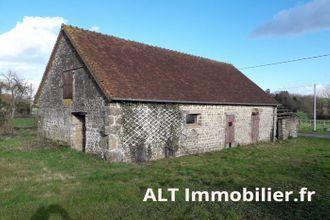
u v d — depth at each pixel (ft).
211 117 58.08
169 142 49.80
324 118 185.78
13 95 140.77
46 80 61.26
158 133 48.24
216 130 59.36
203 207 24.59
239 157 49.83
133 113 44.88
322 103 195.83
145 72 51.96
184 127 52.31
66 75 53.93
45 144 55.67
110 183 30.91
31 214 22.26
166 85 51.90
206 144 56.90
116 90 42.98
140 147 45.73
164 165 41.81
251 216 22.95
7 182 30.78
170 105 49.93
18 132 77.92
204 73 67.56
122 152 43.65
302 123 164.86
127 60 52.39
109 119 42.55
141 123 45.88
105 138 43.37
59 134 56.90
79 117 53.72
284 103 196.54
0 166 37.91
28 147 52.49
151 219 22.07
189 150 53.31
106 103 43.52
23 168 37.11
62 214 22.52
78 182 31.22
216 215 22.95
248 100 67.62
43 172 35.32
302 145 69.36
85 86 48.75
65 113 54.80
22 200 25.29
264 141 75.00
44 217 21.83
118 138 43.21
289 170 39.19
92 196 26.35
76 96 51.16
